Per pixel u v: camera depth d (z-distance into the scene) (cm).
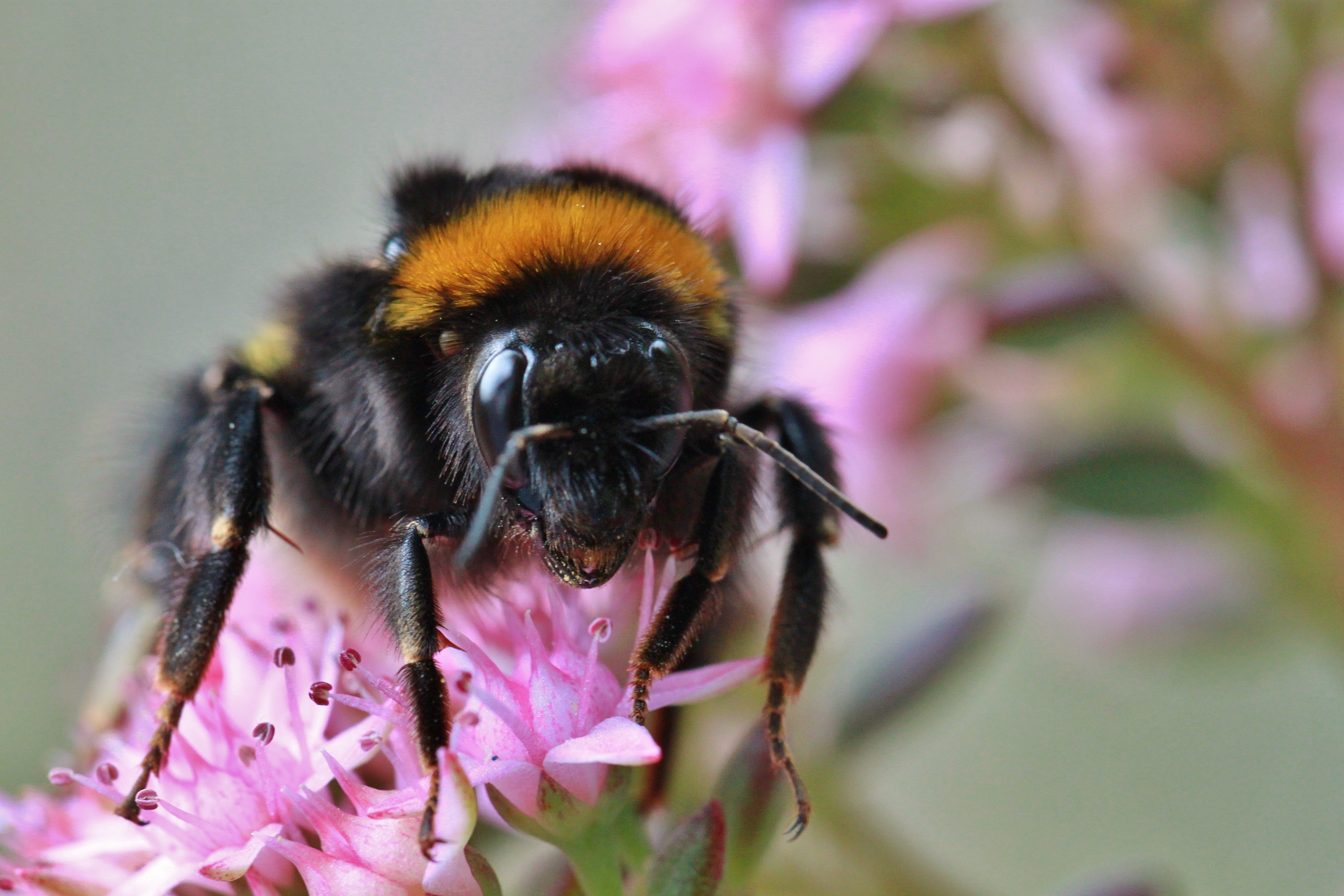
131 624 14
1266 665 17
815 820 15
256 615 14
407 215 14
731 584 14
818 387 16
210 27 23
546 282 13
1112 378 16
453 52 21
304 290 14
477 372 13
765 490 14
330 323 14
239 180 21
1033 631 20
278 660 13
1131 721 21
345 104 22
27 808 14
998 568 17
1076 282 15
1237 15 15
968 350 16
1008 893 21
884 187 15
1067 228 16
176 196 22
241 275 20
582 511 13
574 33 16
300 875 13
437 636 13
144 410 14
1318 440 15
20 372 21
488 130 18
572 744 13
